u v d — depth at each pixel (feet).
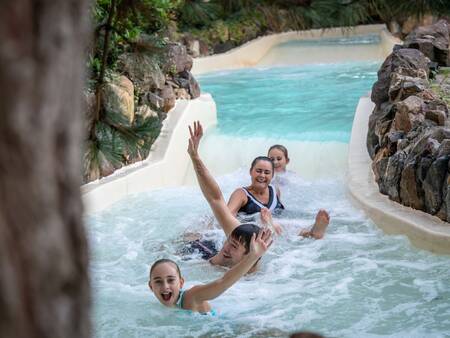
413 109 25.62
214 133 35.40
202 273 20.33
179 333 16.49
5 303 3.62
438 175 21.27
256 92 45.65
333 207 25.27
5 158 3.63
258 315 17.33
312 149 31.94
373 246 21.63
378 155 26.14
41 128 3.72
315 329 16.63
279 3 64.95
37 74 3.69
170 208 26.37
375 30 63.36
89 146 25.29
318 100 41.83
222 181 30.35
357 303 17.99
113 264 21.22
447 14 59.98
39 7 3.68
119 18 26.94
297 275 19.83
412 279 19.25
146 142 26.81
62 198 3.83
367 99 35.32
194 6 59.62
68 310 3.83
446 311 17.40
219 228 23.22
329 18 64.23
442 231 20.58
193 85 37.60
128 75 31.89
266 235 16.76
